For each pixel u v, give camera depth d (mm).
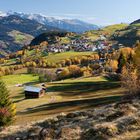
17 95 152000
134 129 29172
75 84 159500
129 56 180875
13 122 55156
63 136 31438
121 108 37438
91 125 33312
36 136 33531
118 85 137125
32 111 93688
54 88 156375
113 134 28844
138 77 76625
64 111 81562
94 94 125312
